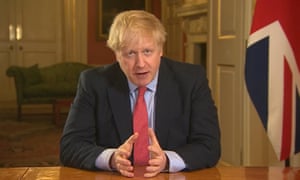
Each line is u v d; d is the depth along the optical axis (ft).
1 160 13.39
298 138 6.59
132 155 4.64
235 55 10.36
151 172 4.11
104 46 26.89
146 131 4.74
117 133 4.79
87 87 4.93
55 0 26.48
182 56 21.77
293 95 6.57
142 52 4.25
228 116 10.94
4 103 25.48
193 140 4.80
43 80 22.54
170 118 4.86
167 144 4.85
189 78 5.00
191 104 4.93
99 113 4.86
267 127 6.66
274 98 6.60
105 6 26.71
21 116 21.74
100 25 26.73
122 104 4.81
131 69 4.31
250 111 9.95
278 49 6.56
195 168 4.33
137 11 4.43
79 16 26.45
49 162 13.24
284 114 6.57
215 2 11.51
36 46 26.48
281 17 6.54
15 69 20.85
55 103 19.80
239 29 10.12
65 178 4.03
